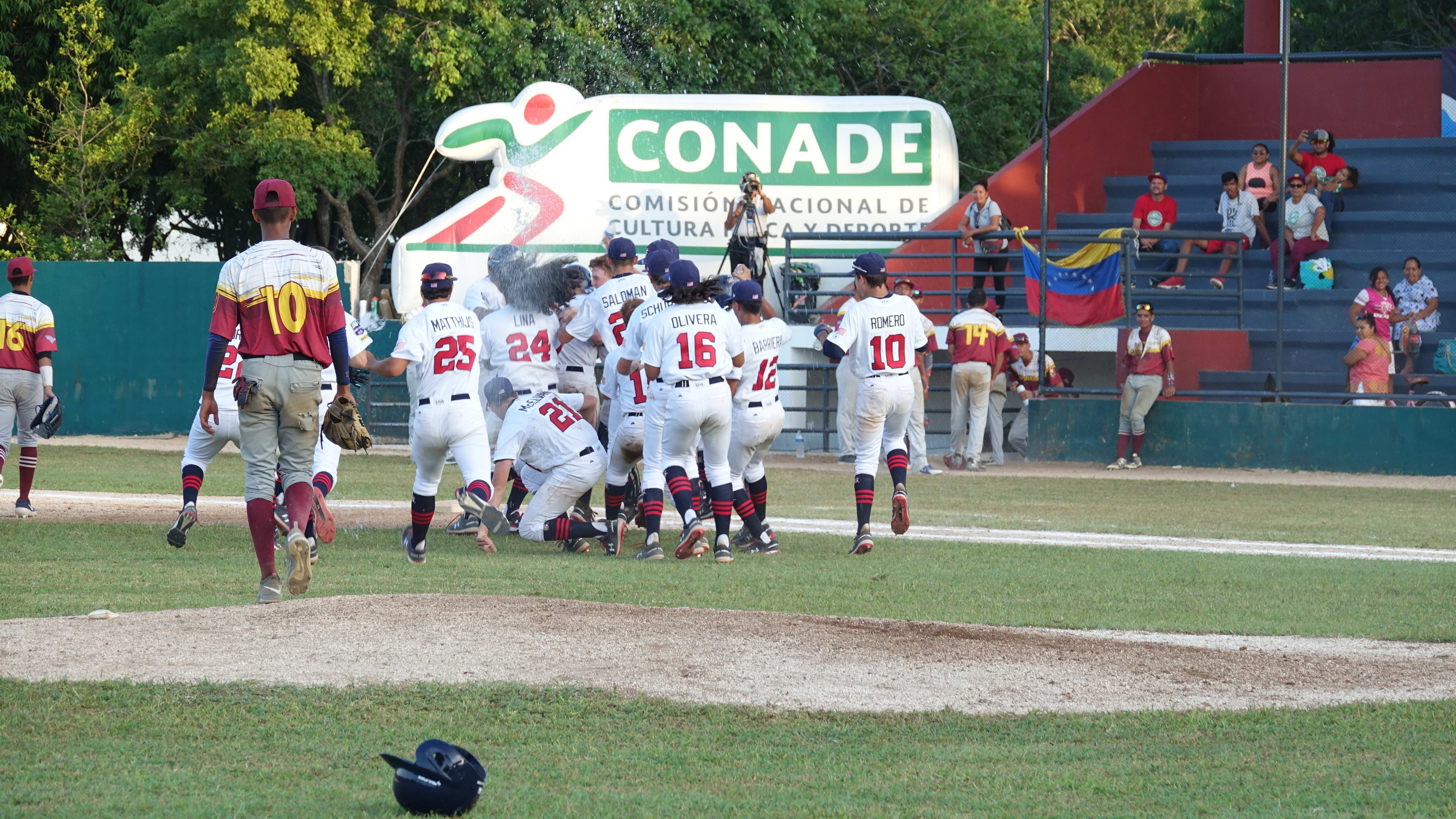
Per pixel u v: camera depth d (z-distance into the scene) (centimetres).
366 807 1627
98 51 10525
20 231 10450
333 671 2206
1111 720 2066
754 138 8950
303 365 2620
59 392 8700
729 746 1916
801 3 10606
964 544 4200
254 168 10556
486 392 4028
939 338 8250
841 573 3453
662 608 2686
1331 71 9594
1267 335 7525
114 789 1664
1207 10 13550
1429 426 6681
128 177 10606
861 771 1816
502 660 2292
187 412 8644
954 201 9031
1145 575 3528
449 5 9331
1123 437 7031
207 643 2350
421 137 11238
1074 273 7450
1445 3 11175
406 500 5284
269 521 2645
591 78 9694
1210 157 9275
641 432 3819
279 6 9162
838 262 8881
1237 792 1730
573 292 4041
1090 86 14950
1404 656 2523
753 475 4031
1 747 1812
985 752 1906
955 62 12238
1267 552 4116
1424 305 7331
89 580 3089
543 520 3862
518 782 1744
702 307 3631
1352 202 8550
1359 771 1825
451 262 8700
